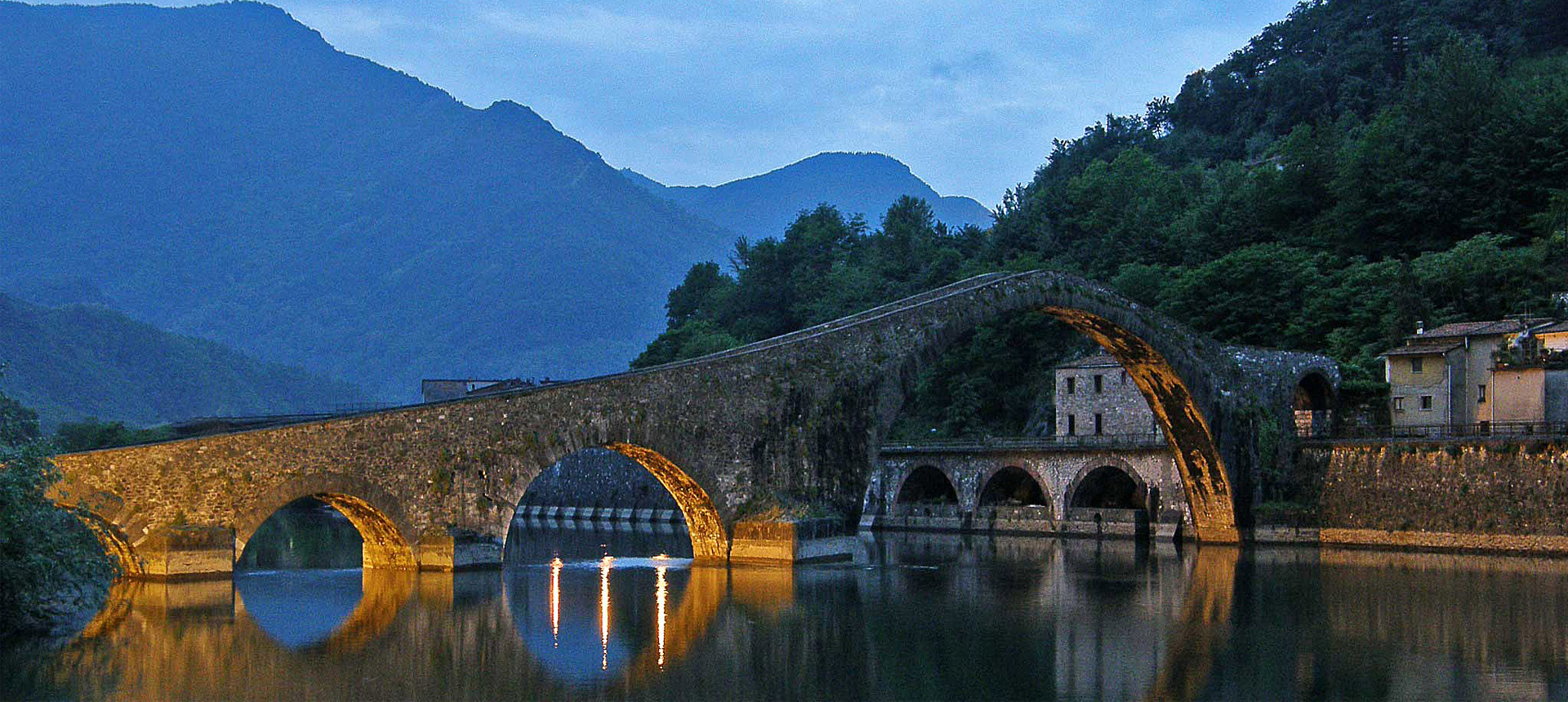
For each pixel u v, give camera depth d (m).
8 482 47.19
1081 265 168.25
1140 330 91.25
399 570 66.81
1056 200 182.75
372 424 64.31
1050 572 77.62
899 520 123.38
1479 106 134.88
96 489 58.62
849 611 59.69
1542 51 187.75
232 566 60.69
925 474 129.00
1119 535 105.50
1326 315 119.62
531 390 68.50
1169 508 103.50
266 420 129.75
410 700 40.81
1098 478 115.88
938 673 46.09
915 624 56.19
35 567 48.16
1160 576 75.25
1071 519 109.88
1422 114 141.50
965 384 148.38
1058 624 56.75
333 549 97.44
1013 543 103.25
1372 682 44.72
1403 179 134.12
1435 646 51.12
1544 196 125.25
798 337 78.88
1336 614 59.41
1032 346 150.25
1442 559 81.69
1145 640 52.78
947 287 88.12
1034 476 113.75
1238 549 92.94
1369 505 92.56
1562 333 89.31
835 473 77.56
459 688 42.53
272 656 46.78
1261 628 55.75
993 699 42.25
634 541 109.81
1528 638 52.72
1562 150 126.56
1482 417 93.75
